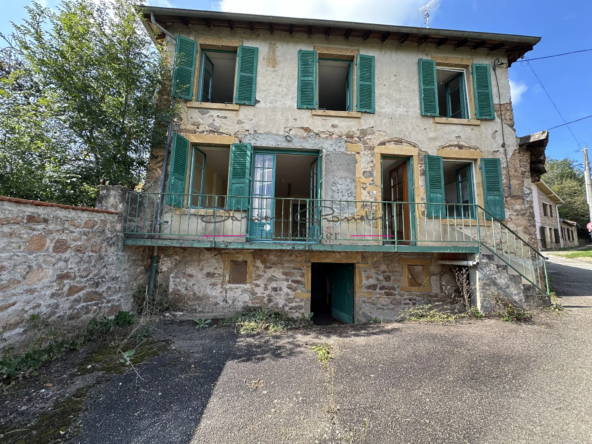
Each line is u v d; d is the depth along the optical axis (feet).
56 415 7.27
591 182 47.88
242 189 18.66
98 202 14.67
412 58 21.24
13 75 15.05
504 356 10.89
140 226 16.51
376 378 9.34
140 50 17.01
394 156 20.36
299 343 12.53
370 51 21.03
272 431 6.78
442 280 18.88
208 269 17.87
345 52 20.81
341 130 19.90
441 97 25.05
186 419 7.20
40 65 14.84
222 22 19.61
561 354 10.96
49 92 15.38
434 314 16.25
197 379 9.24
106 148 15.75
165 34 20.11
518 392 8.49
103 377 9.25
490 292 15.90
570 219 81.10
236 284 17.89
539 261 19.89
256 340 12.96
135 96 16.61
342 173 19.43
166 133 18.16
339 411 7.59
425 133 20.39
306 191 37.06
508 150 20.66
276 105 19.84
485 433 6.74
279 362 10.55
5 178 14.28
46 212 10.55
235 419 7.21
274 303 17.83
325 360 10.69
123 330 13.62
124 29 16.12
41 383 8.75
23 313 9.57
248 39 20.40
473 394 8.40
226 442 6.41
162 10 18.42
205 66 21.27
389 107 20.47
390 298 18.43
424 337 12.98
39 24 15.07
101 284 13.30
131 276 15.71
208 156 22.22
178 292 17.54
